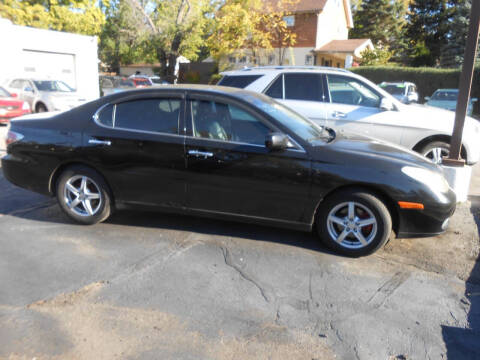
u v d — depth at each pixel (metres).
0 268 3.55
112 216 4.84
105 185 4.36
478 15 4.73
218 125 4.03
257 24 22.17
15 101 12.73
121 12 33.28
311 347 2.62
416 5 42.03
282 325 2.84
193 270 3.58
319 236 3.99
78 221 4.50
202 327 2.79
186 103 4.13
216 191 4.03
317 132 4.36
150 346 2.59
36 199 5.46
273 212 3.96
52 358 2.46
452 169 5.33
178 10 29.53
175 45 29.50
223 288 3.30
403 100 6.98
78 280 3.38
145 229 4.47
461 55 31.17
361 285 3.41
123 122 4.27
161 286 3.31
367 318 2.95
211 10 29.48
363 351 2.60
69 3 26.58
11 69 17.28
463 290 3.38
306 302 3.13
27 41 17.73
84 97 14.60
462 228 4.63
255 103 4.09
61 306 3.00
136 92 4.30
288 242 4.20
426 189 3.67
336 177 3.72
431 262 3.85
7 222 4.61
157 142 4.10
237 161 3.91
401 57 42.62
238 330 2.77
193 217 4.84
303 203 3.86
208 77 28.25
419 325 2.88
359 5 43.66
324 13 29.36
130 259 3.77
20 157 4.54
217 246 4.07
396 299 3.21
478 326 2.89
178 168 4.07
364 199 3.71
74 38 19.83
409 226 3.73
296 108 6.61
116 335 2.69
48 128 4.47
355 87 6.52
